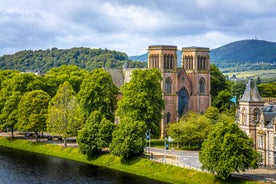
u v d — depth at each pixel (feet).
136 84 560.61
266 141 448.24
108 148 561.43
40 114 625.00
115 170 486.38
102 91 588.50
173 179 428.15
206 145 397.80
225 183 388.98
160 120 633.61
